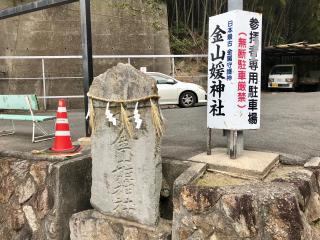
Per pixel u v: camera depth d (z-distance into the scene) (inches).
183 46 619.2
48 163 145.3
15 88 453.4
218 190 109.4
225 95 135.9
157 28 560.7
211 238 108.9
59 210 137.9
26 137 221.1
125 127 128.6
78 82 479.8
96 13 501.4
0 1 447.5
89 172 150.9
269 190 106.5
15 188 156.3
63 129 162.4
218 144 185.5
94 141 136.1
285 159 145.0
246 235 103.6
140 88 127.0
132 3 537.6
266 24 742.5
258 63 137.3
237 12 130.4
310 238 104.3
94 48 498.3
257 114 139.0
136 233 126.0
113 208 132.0
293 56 810.2
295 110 330.0
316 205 119.9
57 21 476.7
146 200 125.3
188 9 650.8
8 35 453.7
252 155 145.6
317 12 810.8
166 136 214.7
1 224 161.9
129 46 527.8
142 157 126.0
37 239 145.7
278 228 100.0
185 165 135.4
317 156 156.5
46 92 466.0
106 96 132.6
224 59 135.0
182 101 430.9
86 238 134.0
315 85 783.1
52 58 427.5
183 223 114.8
